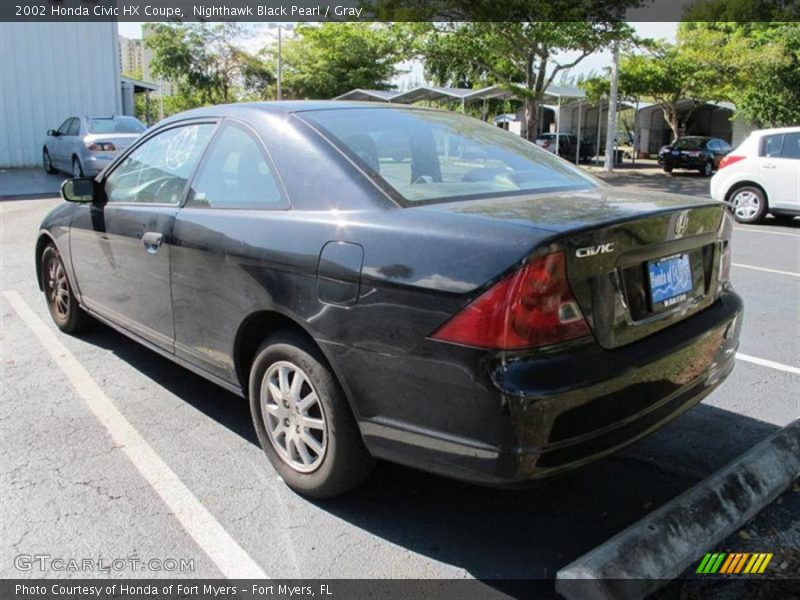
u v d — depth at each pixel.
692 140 25.47
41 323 5.40
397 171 2.92
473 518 2.91
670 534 2.55
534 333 2.22
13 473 3.17
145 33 36.84
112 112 21.06
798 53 22.91
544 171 3.37
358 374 2.57
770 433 3.69
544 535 2.80
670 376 2.62
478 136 3.56
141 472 3.21
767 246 9.52
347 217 2.69
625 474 3.26
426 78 42.62
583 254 2.30
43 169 18.67
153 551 2.66
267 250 2.88
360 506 2.98
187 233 3.35
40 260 5.25
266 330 3.14
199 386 4.20
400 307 2.42
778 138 11.47
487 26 17.03
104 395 4.05
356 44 27.62
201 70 37.62
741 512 2.80
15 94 19.47
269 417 3.10
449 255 2.35
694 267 2.88
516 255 2.22
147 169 3.95
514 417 2.20
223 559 2.62
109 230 4.07
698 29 27.83
